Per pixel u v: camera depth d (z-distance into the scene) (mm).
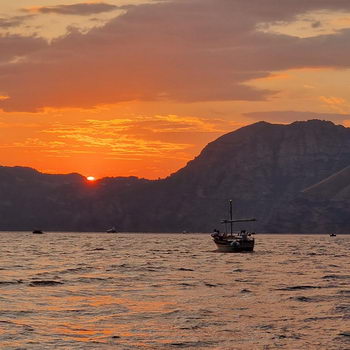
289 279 100562
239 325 57906
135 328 56594
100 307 68438
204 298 75750
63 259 159250
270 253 198625
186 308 67688
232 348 49281
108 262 145875
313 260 159000
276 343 50938
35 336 52812
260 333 54562
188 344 50500
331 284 92625
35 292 81875
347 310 66562
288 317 62219
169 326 57500
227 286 89188
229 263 142625
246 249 197750
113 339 52062
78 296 77938
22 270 118938
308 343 50969
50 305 70062
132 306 69188
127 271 116812
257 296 77688
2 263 140750
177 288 86562
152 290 84188
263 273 113188
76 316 62562
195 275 108250
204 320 60375
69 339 51875
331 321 60094
